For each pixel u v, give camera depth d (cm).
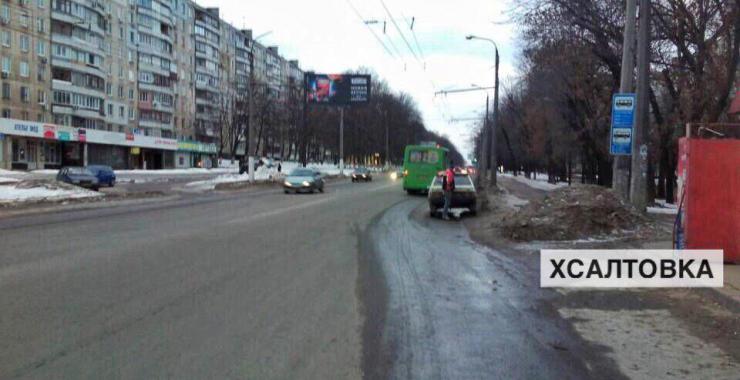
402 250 1127
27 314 600
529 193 3603
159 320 590
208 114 9775
